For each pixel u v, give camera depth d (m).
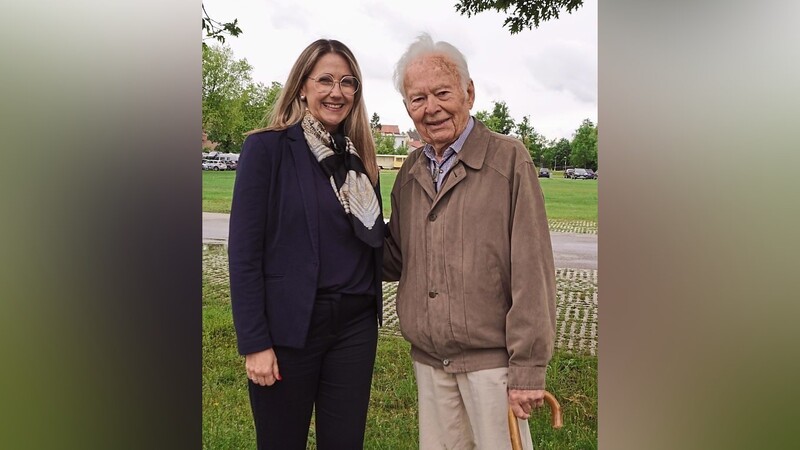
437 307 1.96
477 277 1.92
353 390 2.04
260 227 1.89
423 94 1.90
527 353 1.88
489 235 1.91
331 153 1.95
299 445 2.07
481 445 1.99
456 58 1.92
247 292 1.88
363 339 2.05
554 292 1.94
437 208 1.97
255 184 1.88
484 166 1.93
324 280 1.93
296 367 1.96
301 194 1.90
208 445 3.71
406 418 3.84
